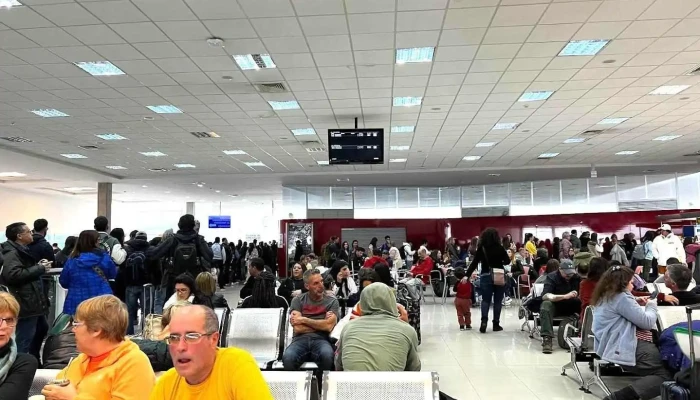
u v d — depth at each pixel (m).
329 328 4.53
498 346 7.07
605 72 8.22
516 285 12.52
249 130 12.12
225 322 4.46
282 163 17.14
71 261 5.42
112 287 7.38
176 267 6.12
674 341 3.96
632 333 4.23
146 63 7.58
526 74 8.28
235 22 6.21
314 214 23.69
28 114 10.42
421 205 24.22
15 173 18.66
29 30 6.35
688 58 7.60
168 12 5.90
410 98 9.62
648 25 6.41
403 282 8.09
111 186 21.38
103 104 9.76
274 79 8.40
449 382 5.25
